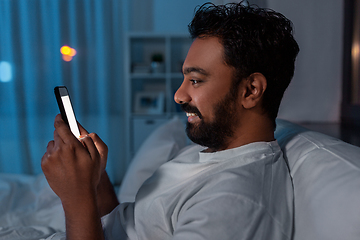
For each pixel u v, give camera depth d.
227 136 0.62
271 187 0.54
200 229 0.46
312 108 1.72
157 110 3.29
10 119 3.21
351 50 1.56
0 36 3.12
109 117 3.30
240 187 0.51
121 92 3.40
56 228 1.07
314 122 1.72
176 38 3.19
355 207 0.41
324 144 0.61
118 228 0.70
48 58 3.18
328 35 1.67
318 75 1.69
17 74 3.16
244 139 0.63
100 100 3.27
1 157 3.23
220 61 0.58
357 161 0.49
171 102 3.18
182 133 1.62
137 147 3.07
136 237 0.64
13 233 0.93
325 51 1.68
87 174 0.55
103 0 3.17
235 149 0.62
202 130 0.62
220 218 0.47
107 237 0.70
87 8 3.16
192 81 0.62
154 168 1.27
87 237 0.54
